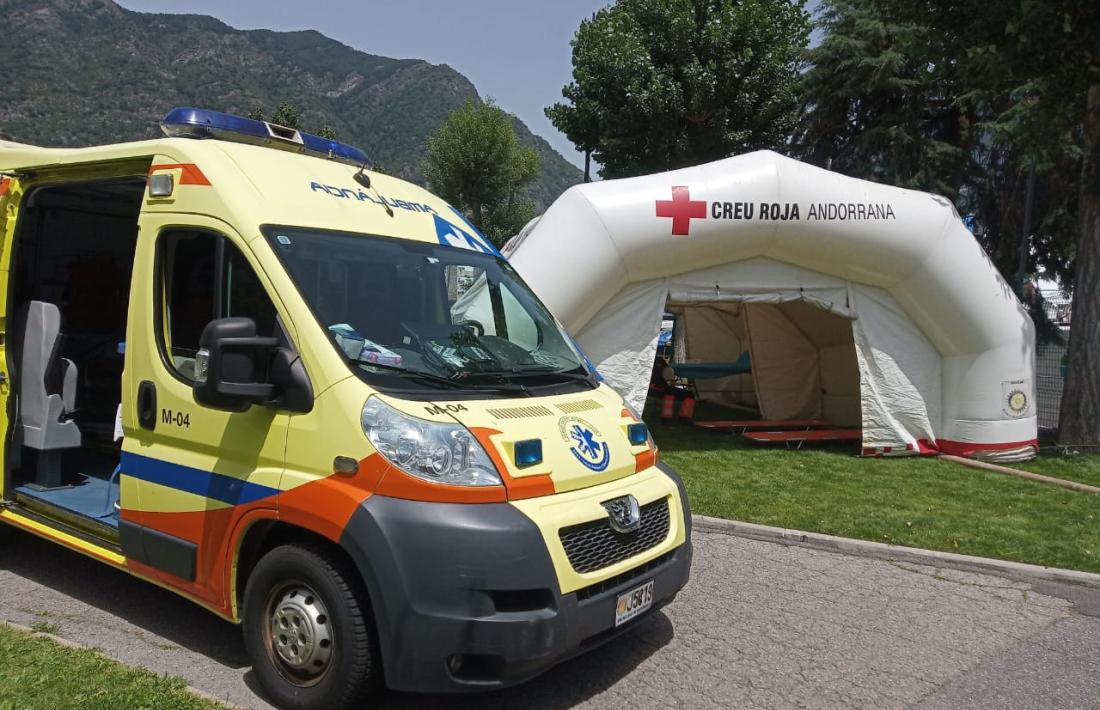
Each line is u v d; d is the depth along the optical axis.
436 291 4.64
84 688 3.71
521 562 3.44
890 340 11.21
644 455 4.41
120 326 6.63
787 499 8.60
